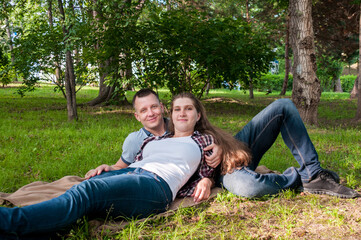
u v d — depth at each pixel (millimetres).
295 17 9742
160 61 11367
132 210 2621
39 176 4359
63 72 11641
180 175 2939
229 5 25891
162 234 2479
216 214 2877
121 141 6641
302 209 2967
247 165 3342
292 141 3387
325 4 18406
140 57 11312
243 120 10414
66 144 6297
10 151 5543
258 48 12727
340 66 32031
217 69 12000
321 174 3289
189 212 2914
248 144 3529
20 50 10672
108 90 14016
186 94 3291
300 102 9828
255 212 2945
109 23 10117
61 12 8805
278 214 2883
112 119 9898
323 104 16812
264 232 2533
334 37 20797
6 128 7730
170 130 3436
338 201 3105
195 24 11953
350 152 5598
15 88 24172
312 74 9727
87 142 6367
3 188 3900
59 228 2260
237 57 12164
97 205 2447
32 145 6141
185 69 12250
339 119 12102
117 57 11219
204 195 3084
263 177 3195
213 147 3176
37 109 12211
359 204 3002
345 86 36781
